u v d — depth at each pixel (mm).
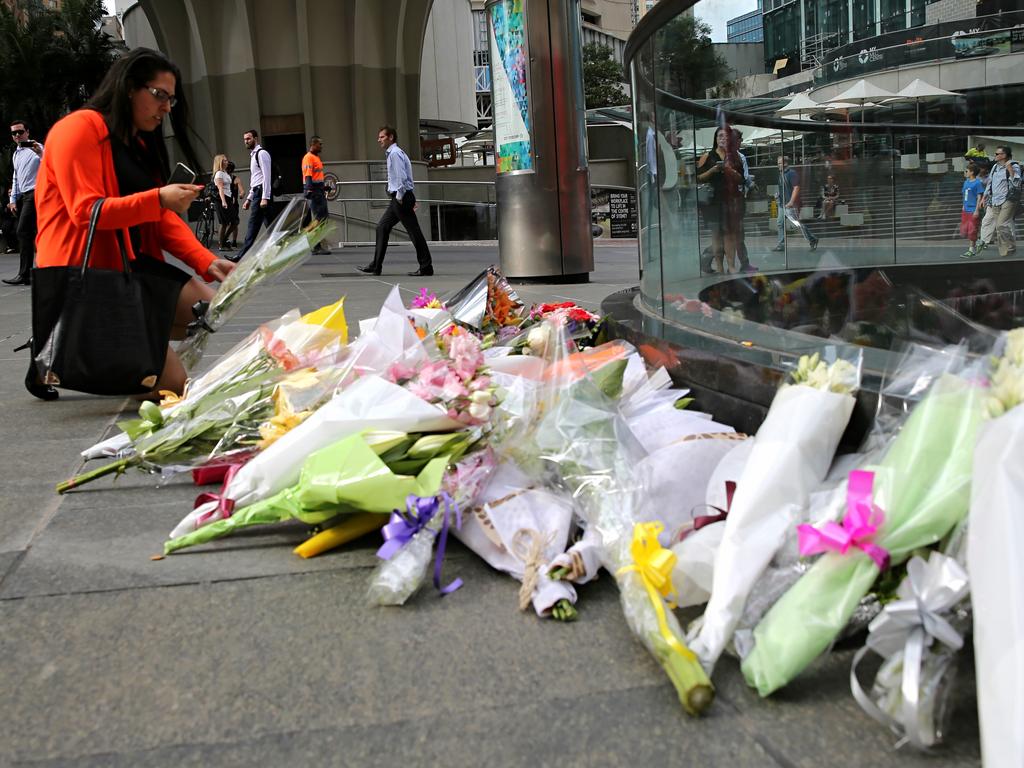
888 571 2010
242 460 3428
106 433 4184
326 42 26484
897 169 4172
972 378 2199
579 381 2914
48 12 35562
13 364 6027
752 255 3936
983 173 4020
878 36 4199
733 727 1849
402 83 27406
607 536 2389
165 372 4531
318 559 2723
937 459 2072
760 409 3227
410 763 1755
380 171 27172
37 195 4449
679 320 4570
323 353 3785
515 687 2012
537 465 2795
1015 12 3865
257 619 2346
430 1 27328
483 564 2682
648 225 5012
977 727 1830
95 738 1851
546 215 9969
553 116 9812
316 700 1972
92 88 36406
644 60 4875
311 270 13500
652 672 2061
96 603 2445
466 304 4758
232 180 18469
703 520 2383
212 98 26781
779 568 2117
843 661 2070
